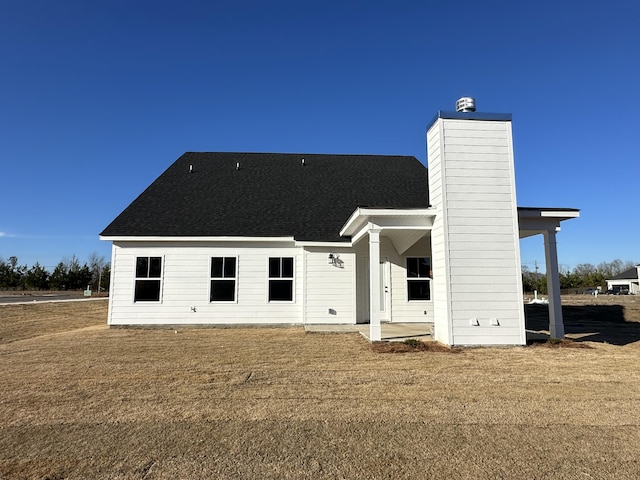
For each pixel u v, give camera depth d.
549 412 5.23
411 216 10.80
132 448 4.16
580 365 7.91
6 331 13.54
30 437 4.45
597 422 4.90
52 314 18.73
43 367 7.77
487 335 9.85
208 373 7.28
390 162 19.14
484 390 6.21
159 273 14.28
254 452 4.07
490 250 10.09
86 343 10.66
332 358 8.58
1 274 51.50
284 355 8.91
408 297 14.62
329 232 14.53
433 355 8.85
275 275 14.57
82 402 5.62
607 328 14.49
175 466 3.78
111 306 14.05
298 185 17.28
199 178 17.31
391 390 6.20
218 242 14.51
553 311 10.99
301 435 4.50
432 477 3.59
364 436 4.47
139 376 7.06
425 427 4.73
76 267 52.69
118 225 14.42
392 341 10.44
